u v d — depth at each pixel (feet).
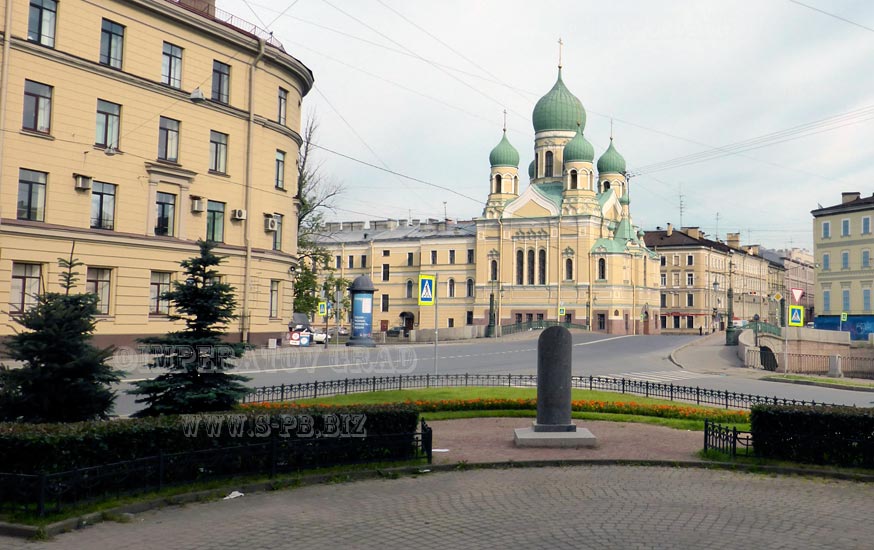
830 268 247.91
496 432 55.31
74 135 102.99
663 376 111.04
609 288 278.67
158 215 115.34
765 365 129.39
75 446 31.48
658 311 327.06
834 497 35.88
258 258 130.72
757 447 43.73
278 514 32.22
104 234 106.22
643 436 53.62
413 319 329.93
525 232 296.10
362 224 373.40
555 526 30.63
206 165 121.90
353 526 30.50
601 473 41.42
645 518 31.86
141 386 42.14
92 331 42.14
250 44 128.16
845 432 41.39
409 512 32.81
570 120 308.40
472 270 313.94
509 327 234.17
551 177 309.22
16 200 96.84
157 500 32.86
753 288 422.41
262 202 132.26
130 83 110.01
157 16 113.80
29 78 97.91
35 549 26.96
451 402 66.64
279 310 138.62
